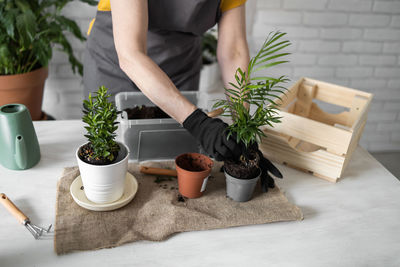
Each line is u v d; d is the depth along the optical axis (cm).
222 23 138
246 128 91
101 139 87
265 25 240
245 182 95
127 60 107
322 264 84
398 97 275
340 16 242
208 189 106
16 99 199
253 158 100
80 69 214
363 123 131
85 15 220
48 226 89
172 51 148
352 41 251
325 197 108
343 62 258
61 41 197
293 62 254
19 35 191
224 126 101
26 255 81
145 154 119
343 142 109
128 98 131
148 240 86
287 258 85
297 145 131
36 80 201
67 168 110
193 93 135
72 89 242
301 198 106
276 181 113
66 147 123
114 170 88
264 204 100
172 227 89
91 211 93
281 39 245
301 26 242
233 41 137
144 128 113
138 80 107
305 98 144
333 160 111
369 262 85
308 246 89
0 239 84
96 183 89
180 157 101
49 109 247
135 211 94
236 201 101
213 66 233
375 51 256
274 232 93
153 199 99
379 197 109
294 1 233
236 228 93
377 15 244
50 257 80
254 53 250
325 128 110
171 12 131
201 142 103
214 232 91
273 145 120
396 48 257
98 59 153
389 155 289
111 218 91
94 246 83
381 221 99
